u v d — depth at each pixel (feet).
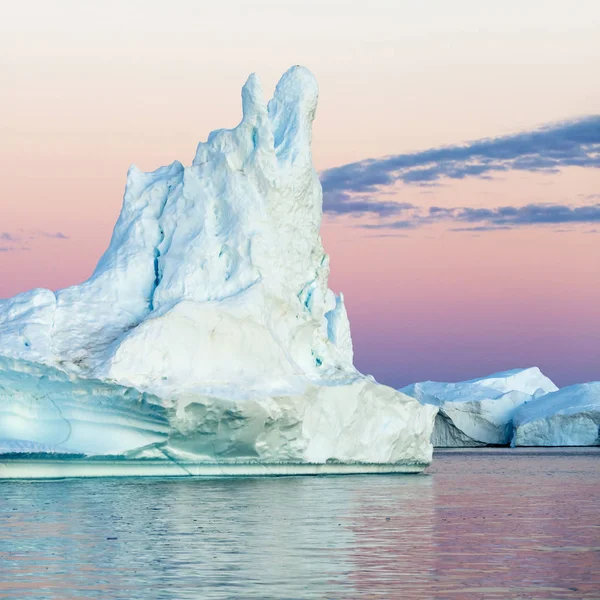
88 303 563.48
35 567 250.16
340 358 624.59
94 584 229.66
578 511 411.54
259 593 220.43
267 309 561.84
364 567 253.65
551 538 315.99
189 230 575.38
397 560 264.93
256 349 545.85
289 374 552.82
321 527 329.93
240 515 359.46
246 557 265.13
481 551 284.20
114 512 364.79
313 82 610.24
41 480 503.61
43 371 496.23
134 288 576.20
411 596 219.20
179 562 257.34
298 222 595.47
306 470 568.41
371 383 590.96
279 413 528.63
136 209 603.26
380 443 599.57
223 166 580.71
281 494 444.96
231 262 564.71
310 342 599.57
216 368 534.78
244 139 582.35
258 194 578.66
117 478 518.37
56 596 217.15
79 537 301.02
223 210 575.38
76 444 503.61
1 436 502.38
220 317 535.60
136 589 224.12
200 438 520.42
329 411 566.36
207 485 488.44
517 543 302.45
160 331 522.88
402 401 607.37
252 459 539.70
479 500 465.47
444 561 265.13
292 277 593.01
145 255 583.58
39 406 508.12
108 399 501.97
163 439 510.99
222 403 510.17
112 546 282.97
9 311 538.06
